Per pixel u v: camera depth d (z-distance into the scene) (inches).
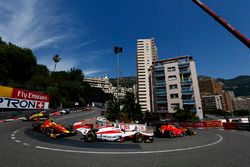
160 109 1932.8
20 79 1640.0
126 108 1242.0
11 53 1489.9
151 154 276.2
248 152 303.1
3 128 579.2
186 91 1833.2
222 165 219.6
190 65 1892.2
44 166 200.2
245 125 808.3
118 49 1246.9
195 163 226.7
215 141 451.8
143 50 4247.0
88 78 6496.1
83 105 3122.5
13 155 245.1
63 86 2699.3
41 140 386.6
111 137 413.1
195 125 1167.6
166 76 1987.0
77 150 290.8
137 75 4168.3
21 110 1037.8
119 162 224.7
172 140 489.7
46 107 1263.5
